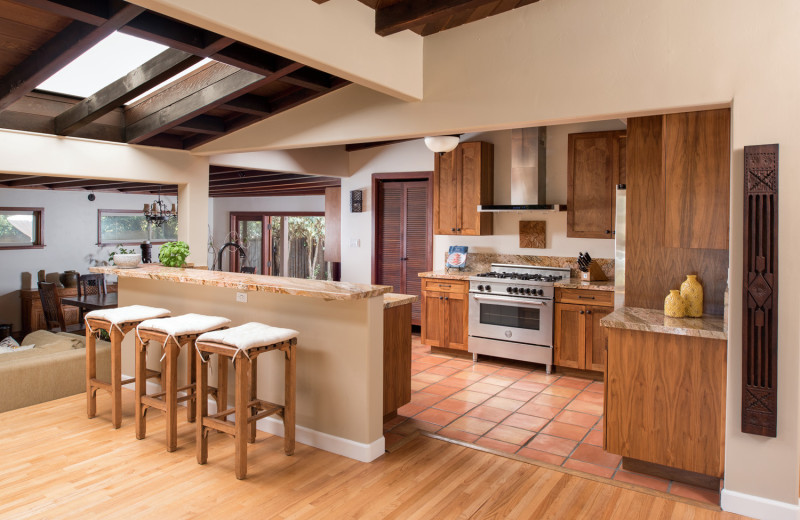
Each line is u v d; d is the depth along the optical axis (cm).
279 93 425
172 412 333
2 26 280
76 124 420
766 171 256
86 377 413
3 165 412
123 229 1097
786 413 259
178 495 281
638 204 351
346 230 750
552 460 330
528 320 534
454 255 636
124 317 365
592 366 501
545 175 573
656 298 349
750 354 262
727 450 272
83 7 245
